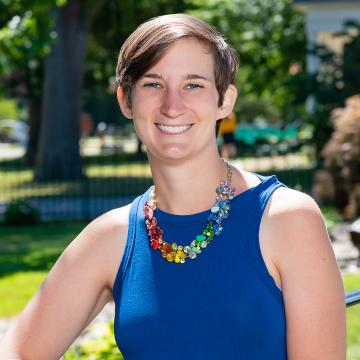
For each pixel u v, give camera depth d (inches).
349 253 509.4
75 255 125.3
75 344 214.2
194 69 118.4
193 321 114.4
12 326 127.0
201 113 118.9
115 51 1702.8
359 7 1136.8
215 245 116.8
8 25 681.0
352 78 983.6
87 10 1328.7
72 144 1309.1
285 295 113.7
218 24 1505.9
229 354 113.2
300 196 117.4
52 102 1310.3
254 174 123.7
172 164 120.6
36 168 1320.1
